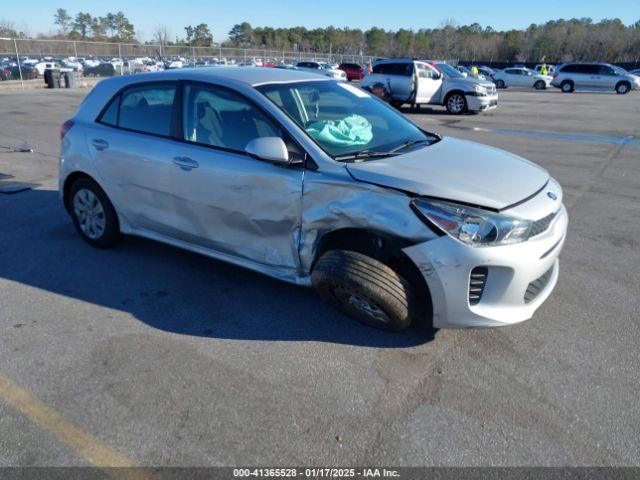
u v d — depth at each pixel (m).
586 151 9.98
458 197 2.82
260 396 2.78
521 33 99.69
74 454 2.39
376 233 2.97
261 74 3.92
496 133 12.43
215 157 3.61
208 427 2.55
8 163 8.47
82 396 2.77
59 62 31.62
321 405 2.71
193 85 3.86
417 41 103.69
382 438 2.48
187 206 3.87
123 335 3.36
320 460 2.36
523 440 2.46
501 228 2.79
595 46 82.44
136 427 2.55
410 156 3.37
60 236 5.11
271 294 3.91
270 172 3.35
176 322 3.51
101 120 4.44
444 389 2.83
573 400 2.74
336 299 3.30
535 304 3.14
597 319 3.57
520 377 2.94
